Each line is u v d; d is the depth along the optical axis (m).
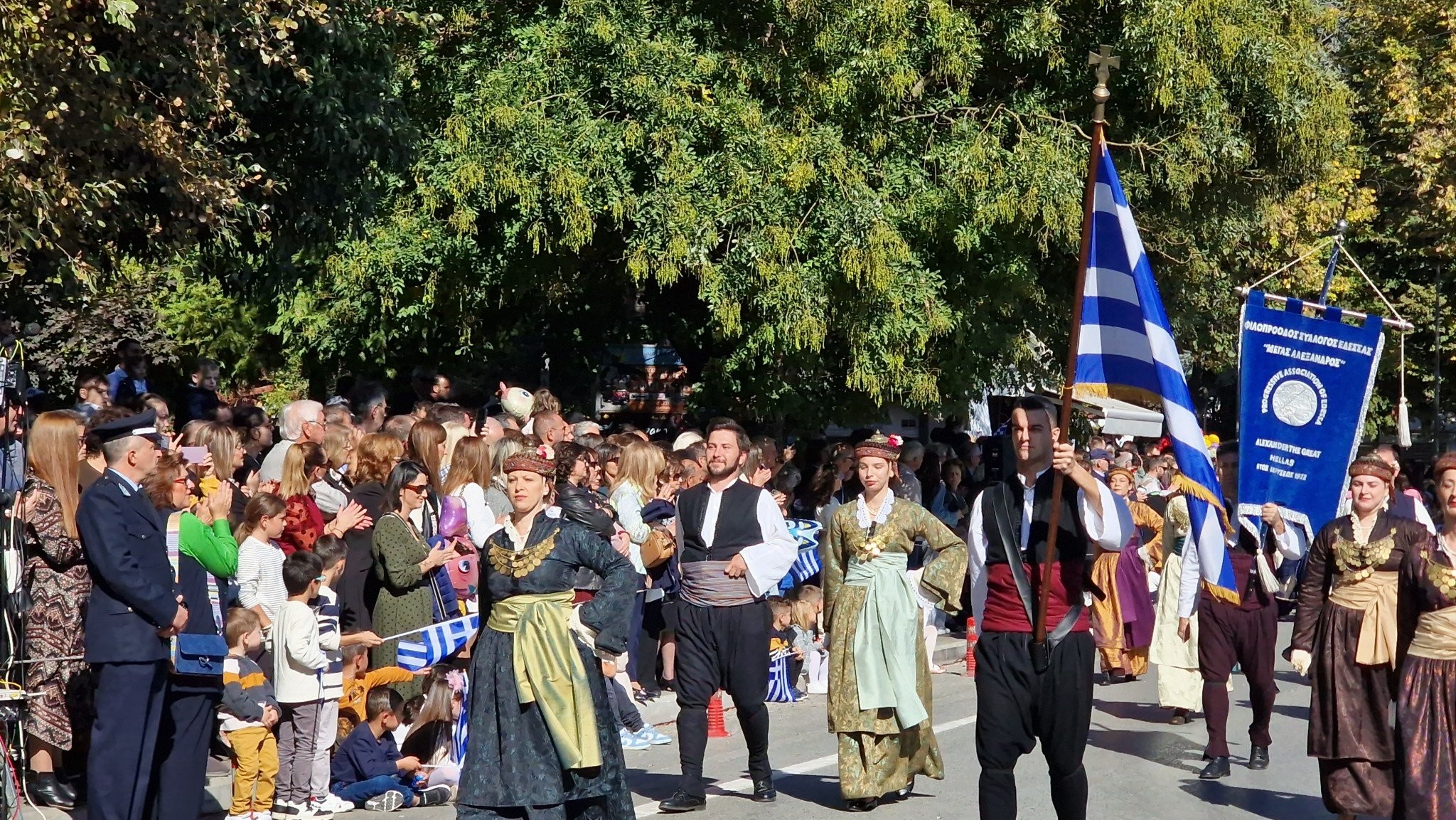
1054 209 17.28
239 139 12.40
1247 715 12.97
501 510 10.88
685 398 21.67
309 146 13.61
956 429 22.28
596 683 7.25
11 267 10.32
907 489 15.65
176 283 25.12
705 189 16.69
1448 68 30.39
